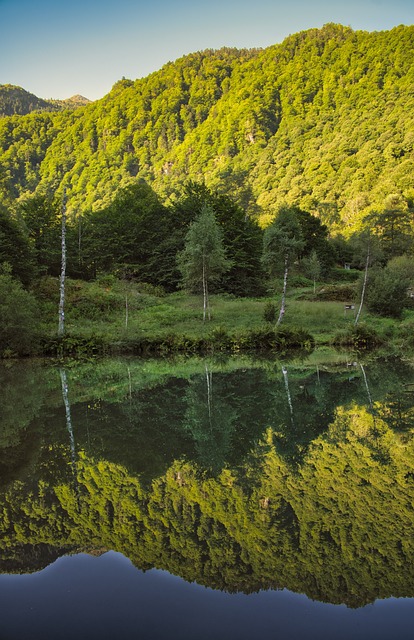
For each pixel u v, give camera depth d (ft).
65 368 66.23
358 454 24.35
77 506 18.31
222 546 14.87
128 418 34.09
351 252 238.27
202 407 37.81
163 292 152.05
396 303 118.62
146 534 15.83
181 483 20.57
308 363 68.49
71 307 116.47
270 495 18.92
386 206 295.07
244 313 120.26
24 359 78.48
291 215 105.91
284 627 11.00
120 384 50.60
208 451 25.57
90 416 34.91
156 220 181.06
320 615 11.49
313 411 35.55
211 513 17.30
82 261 167.84
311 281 180.55
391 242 224.74
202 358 78.02
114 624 11.17
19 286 83.87
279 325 96.68
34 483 20.99
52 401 41.16
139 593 12.48
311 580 12.98
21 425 32.32
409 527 15.78
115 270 160.04
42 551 14.83
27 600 12.29
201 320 114.01
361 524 16.08
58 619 11.45
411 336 93.91
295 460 23.61
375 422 31.71
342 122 577.43
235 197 378.94
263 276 165.27
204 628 11.01
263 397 41.68
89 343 83.97
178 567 13.75
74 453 25.57
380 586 12.58
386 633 10.75
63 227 86.69
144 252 168.96
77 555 14.64
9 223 118.73
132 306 126.41
